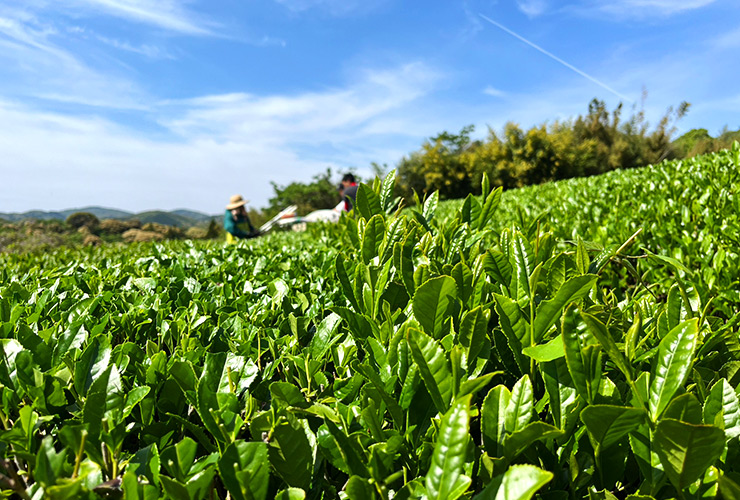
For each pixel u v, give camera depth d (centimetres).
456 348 83
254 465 75
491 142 3206
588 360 81
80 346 124
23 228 2195
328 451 86
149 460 82
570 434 85
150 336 156
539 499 81
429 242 157
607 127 3203
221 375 107
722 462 79
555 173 3023
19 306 148
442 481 65
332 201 4056
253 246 448
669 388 77
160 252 294
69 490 62
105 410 90
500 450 82
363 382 109
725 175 360
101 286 200
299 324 145
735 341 120
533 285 98
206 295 187
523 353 91
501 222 550
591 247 150
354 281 136
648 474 78
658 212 368
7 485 74
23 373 102
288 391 95
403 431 94
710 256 290
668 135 2981
